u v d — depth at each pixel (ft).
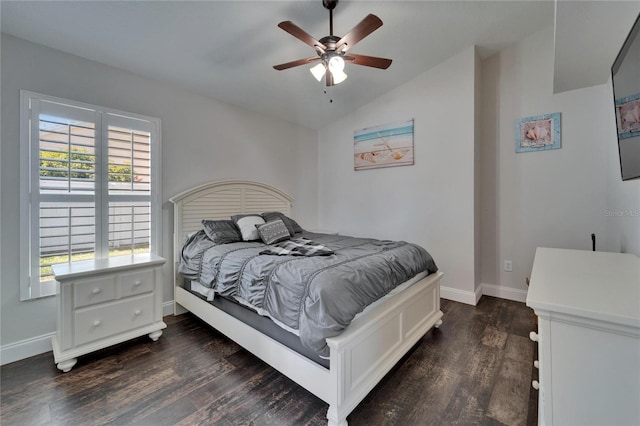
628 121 4.74
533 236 10.32
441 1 7.99
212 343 7.68
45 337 7.22
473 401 5.43
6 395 5.59
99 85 8.12
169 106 9.65
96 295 6.86
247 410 5.19
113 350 7.30
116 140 8.39
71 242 7.57
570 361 2.83
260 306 6.04
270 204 12.84
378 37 9.21
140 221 8.91
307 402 5.40
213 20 7.20
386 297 6.46
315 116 13.78
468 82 10.28
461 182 10.57
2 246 6.68
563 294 3.18
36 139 7.05
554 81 8.56
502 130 10.79
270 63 9.21
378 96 12.74
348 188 14.15
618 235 7.52
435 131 11.16
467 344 7.57
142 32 7.23
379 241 9.60
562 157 9.70
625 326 2.55
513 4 8.32
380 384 5.95
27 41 6.95
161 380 6.06
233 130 11.60
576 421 2.83
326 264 6.15
